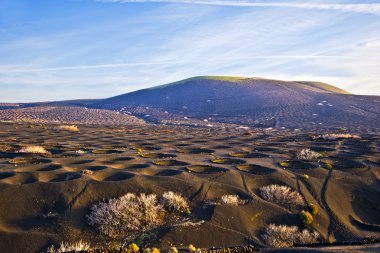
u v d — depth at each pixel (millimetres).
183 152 40469
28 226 18453
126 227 18828
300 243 18703
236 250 15539
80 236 17875
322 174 28500
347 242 18812
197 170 28641
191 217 20219
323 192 25062
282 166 31422
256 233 19344
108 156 34656
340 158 35875
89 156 34312
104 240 17812
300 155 37062
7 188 21281
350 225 21562
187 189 23406
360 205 24516
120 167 28969
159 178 24578
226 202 21781
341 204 24000
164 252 16109
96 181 22953
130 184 23016
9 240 16922
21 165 28703
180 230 18562
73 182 22531
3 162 30547
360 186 26609
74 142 48031
